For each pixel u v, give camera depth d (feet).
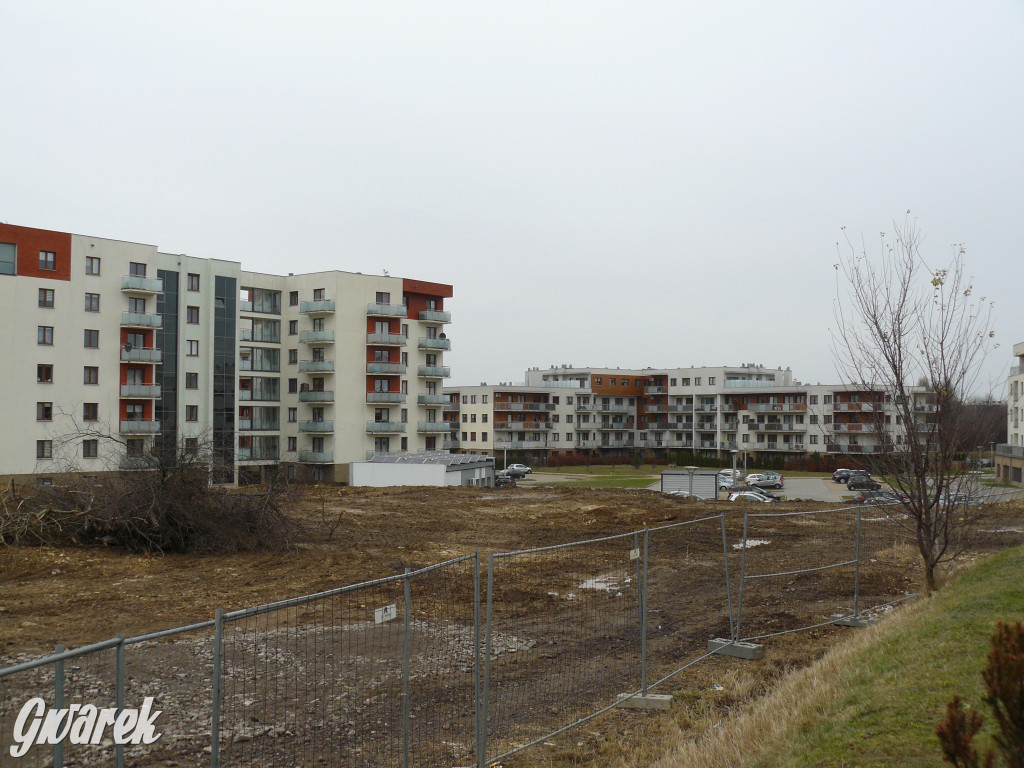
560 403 351.05
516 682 35.96
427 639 43.11
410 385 245.45
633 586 57.21
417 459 192.75
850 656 33.42
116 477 77.00
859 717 24.75
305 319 231.09
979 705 23.31
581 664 39.09
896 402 45.34
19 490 83.10
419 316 249.55
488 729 30.12
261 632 43.86
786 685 32.53
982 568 46.32
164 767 25.05
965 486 50.75
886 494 59.67
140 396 182.50
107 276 180.96
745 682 35.88
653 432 362.94
